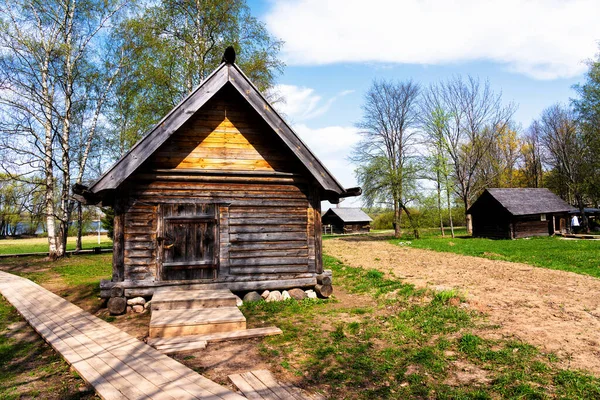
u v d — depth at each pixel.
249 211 9.36
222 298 7.77
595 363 5.09
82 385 4.61
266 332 6.62
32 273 15.23
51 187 19.92
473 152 43.59
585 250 19.66
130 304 8.36
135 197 8.71
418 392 4.43
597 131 34.91
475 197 49.78
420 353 5.60
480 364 5.20
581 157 41.06
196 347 5.85
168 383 4.44
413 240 33.34
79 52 20.20
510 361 5.20
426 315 7.62
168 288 8.61
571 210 34.91
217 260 9.02
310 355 5.66
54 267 16.95
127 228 8.59
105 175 7.88
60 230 21.17
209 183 9.19
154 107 19.55
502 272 13.20
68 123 20.47
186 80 19.61
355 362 5.36
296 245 9.57
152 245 8.70
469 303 8.32
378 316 7.90
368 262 16.94
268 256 9.34
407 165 35.94
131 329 7.09
